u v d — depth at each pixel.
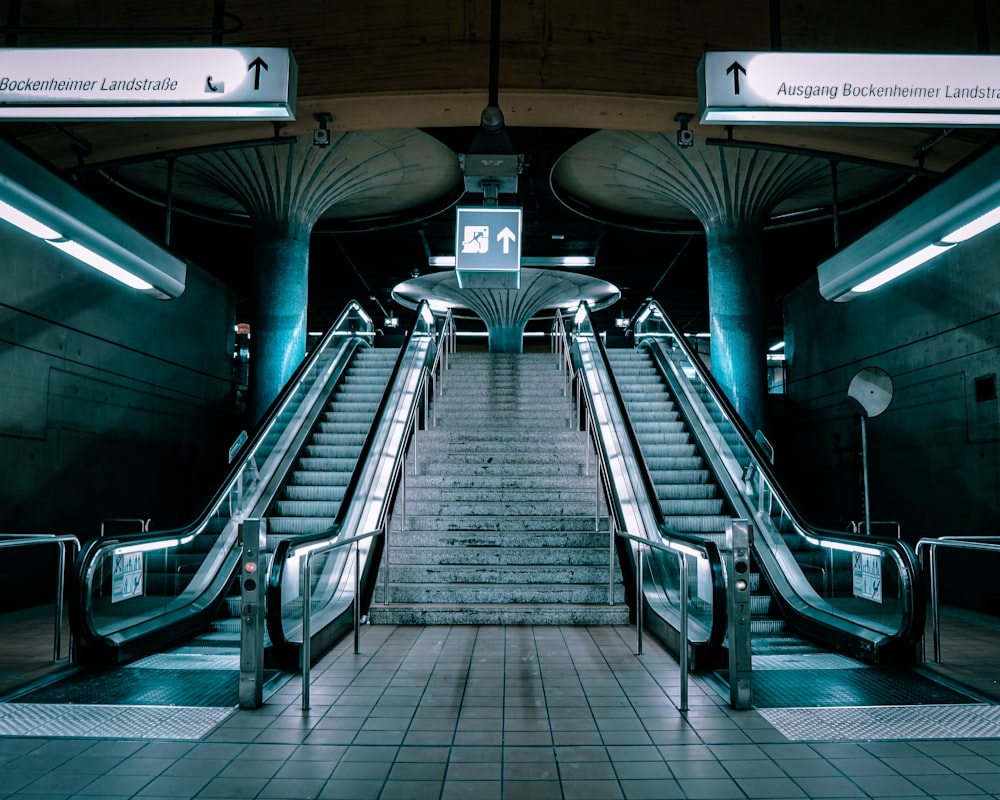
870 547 5.65
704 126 6.94
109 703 4.34
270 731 3.85
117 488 10.93
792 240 16.11
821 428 13.44
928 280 9.92
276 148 11.17
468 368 14.11
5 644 6.20
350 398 11.60
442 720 4.02
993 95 4.42
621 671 5.04
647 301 13.21
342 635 6.07
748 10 6.63
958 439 9.18
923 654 5.52
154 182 12.14
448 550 7.46
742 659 4.24
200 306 13.96
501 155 5.75
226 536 7.60
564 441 10.16
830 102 4.42
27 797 3.04
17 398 8.66
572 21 6.48
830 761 3.44
